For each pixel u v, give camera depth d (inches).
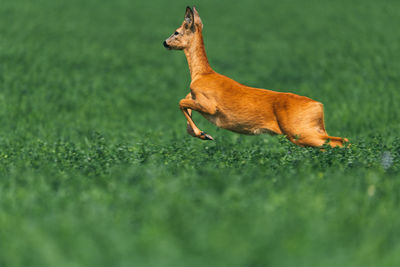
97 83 3932.1
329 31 5762.8
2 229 907.4
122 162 1421.0
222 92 1445.6
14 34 5433.1
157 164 1376.7
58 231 872.9
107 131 2518.5
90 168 1348.4
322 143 1387.8
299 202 978.1
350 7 7012.8
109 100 3474.4
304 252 789.2
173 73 4355.3
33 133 2507.4
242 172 1261.1
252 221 892.0
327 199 1011.9
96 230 870.4
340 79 3880.4
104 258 786.2
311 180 1146.7
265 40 5595.5
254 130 1444.4
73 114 3112.7
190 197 1016.9
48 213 978.7
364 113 2765.7
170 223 887.7
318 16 6604.3
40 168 1363.2
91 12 6914.4
